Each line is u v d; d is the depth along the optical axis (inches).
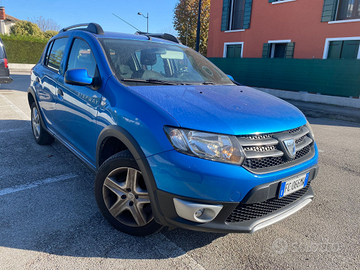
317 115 363.3
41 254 79.4
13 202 106.3
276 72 518.6
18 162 145.4
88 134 103.6
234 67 587.2
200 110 78.6
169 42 137.6
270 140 78.0
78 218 98.0
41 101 153.8
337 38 473.1
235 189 71.2
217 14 666.2
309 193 95.8
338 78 437.1
